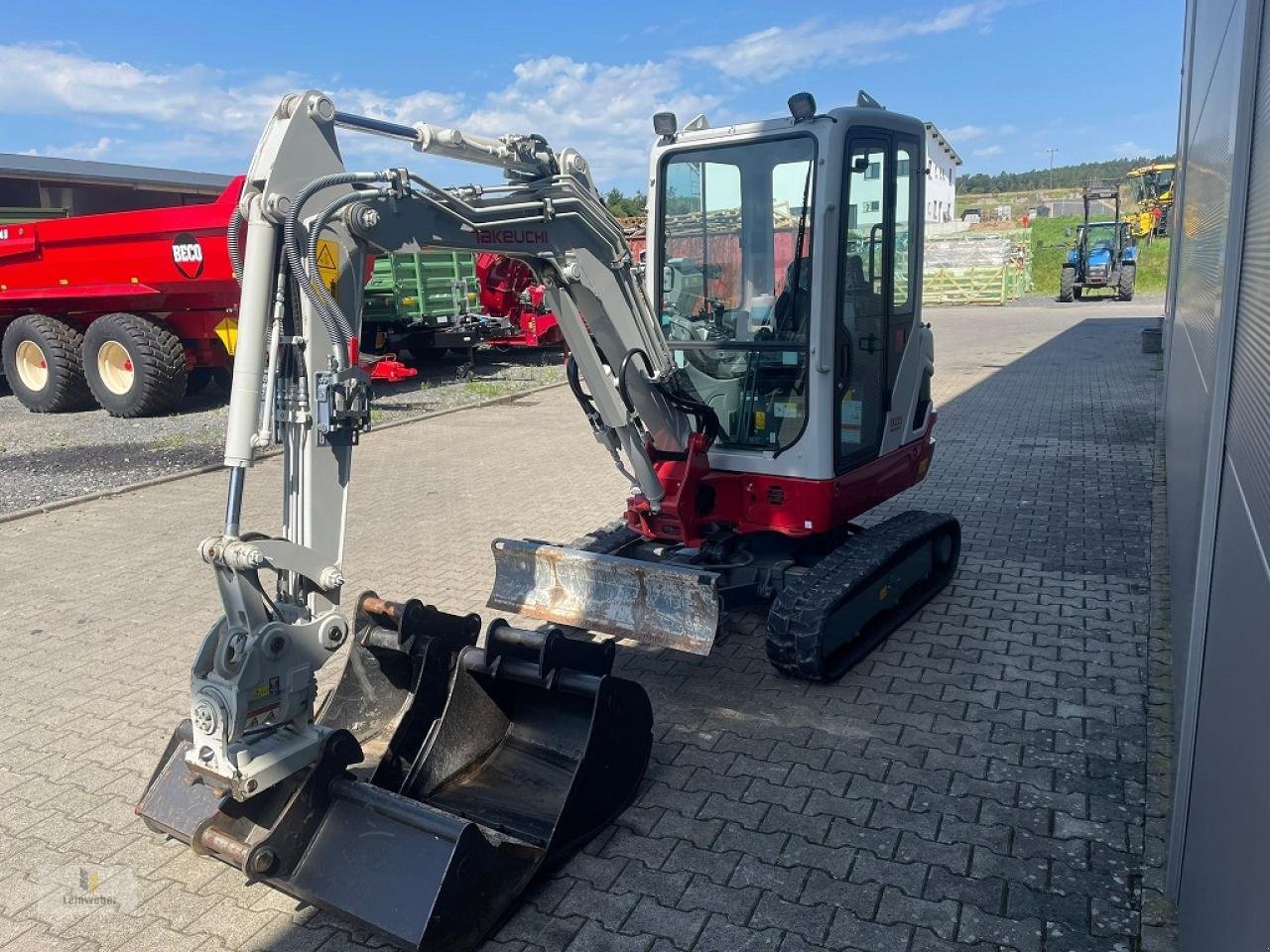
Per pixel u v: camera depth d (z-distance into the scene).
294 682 3.04
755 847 3.41
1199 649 2.80
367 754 3.89
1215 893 2.15
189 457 9.95
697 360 5.21
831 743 4.07
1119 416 10.87
